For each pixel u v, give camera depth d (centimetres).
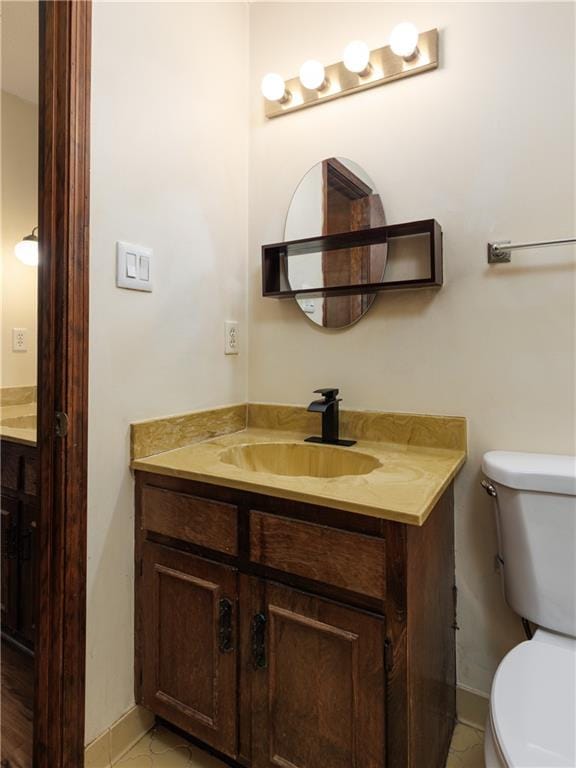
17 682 150
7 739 125
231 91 157
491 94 124
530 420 120
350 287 136
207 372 147
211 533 107
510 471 106
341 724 90
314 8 152
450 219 129
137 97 120
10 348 212
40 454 108
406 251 136
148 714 124
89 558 109
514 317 122
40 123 106
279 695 98
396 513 81
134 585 120
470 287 127
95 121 108
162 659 116
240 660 103
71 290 103
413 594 87
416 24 135
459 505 128
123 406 117
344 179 146
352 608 88
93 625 110
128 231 117
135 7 119
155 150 126
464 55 128
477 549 126
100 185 109
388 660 85
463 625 128
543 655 90
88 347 107
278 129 160
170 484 114
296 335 156
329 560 91
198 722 109
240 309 163
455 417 129
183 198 136
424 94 133
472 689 127
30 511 152
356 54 135
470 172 127
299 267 154
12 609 158
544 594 104
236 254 160
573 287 115
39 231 107
